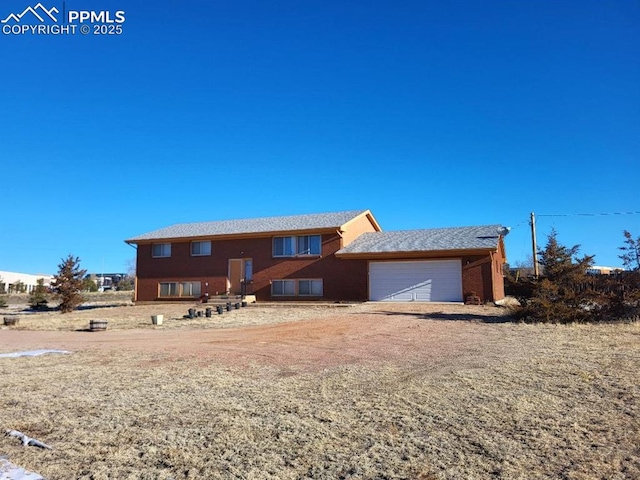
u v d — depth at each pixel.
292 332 14.78
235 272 29.17
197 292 29.70
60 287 29.14
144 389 7.50
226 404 6.59
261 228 28.94
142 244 31.44
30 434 5.54
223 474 4.43
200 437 5.37
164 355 10.72
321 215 30.58
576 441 4.98
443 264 24.27
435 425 5.57
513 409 6.03
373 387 7.33
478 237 24.78
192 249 30.23
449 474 4.32
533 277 16.47
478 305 22.27
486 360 9.14
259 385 7.66
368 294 25.59
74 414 6.26
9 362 10.19
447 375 7.95
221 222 33.12
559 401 6.32
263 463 4.66
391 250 24.72
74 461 4.76
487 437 5.15
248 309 23.92
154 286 30.88
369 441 5.15
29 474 4.41
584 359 8.96
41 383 8.04
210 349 11.52
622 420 5.55
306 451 4.92
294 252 27.66
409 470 4.43
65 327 19.33
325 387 7.41
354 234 28.78
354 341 12.34
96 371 9.01
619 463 4.45
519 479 4.19
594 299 15.15
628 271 15.88
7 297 45.81
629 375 7.58
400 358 9.69
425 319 16.92
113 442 5.26
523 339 11.80
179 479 4.36
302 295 27.19
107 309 28.41
